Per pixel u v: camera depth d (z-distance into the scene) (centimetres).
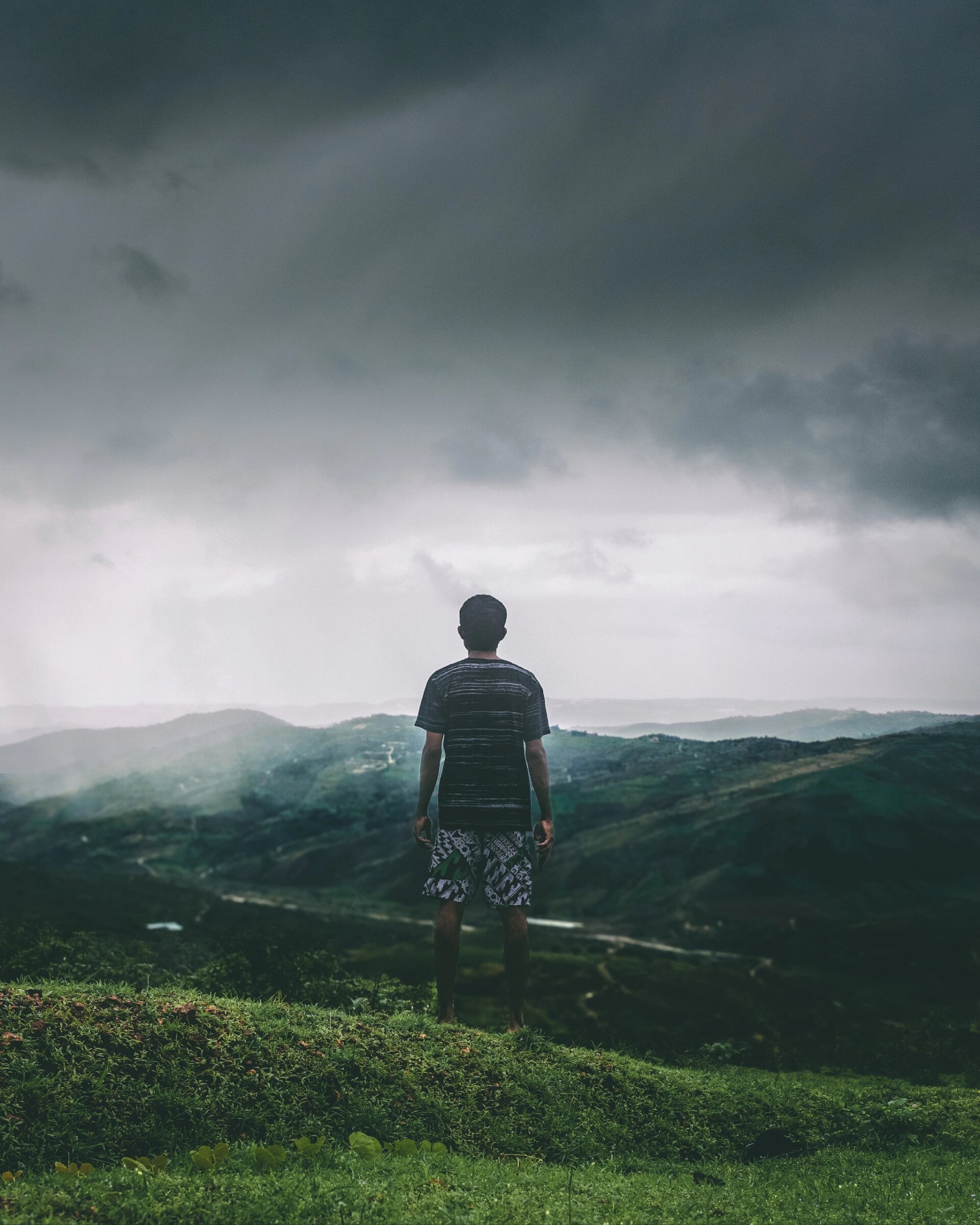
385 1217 291
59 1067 412
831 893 14638
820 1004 4159
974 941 7919
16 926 1033
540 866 690
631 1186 379
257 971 1005
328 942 1062
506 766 671
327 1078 472
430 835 694
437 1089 498
